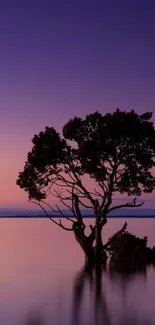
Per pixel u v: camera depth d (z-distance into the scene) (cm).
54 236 9888
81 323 2580
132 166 5678
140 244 5747
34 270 4856
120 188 5781
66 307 3031
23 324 2570
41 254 6328
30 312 2883
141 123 5712
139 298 3331
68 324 2559
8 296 3431
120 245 5703
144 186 5797
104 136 5588
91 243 5662
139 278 4375
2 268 4984
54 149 5738
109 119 5628
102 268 5169
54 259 5822
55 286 3900
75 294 3506
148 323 2575
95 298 3350
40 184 5928
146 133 5656
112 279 4309
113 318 2705
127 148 5731
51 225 16188
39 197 5934
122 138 5662
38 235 10256
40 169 5866
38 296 3431
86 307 3027
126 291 3634
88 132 5797
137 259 5647
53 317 2742
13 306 3070
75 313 2844
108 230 11000
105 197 5741
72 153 5797
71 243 8069
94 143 5603
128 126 5562
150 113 5747
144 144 5791
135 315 2777
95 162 5550
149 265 5516
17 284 3988
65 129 5816
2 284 3988
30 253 6450
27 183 5969
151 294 3500
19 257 5975
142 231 10675
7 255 6175
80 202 5822
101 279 4319
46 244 7856
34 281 4153
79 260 5784
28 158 5891
